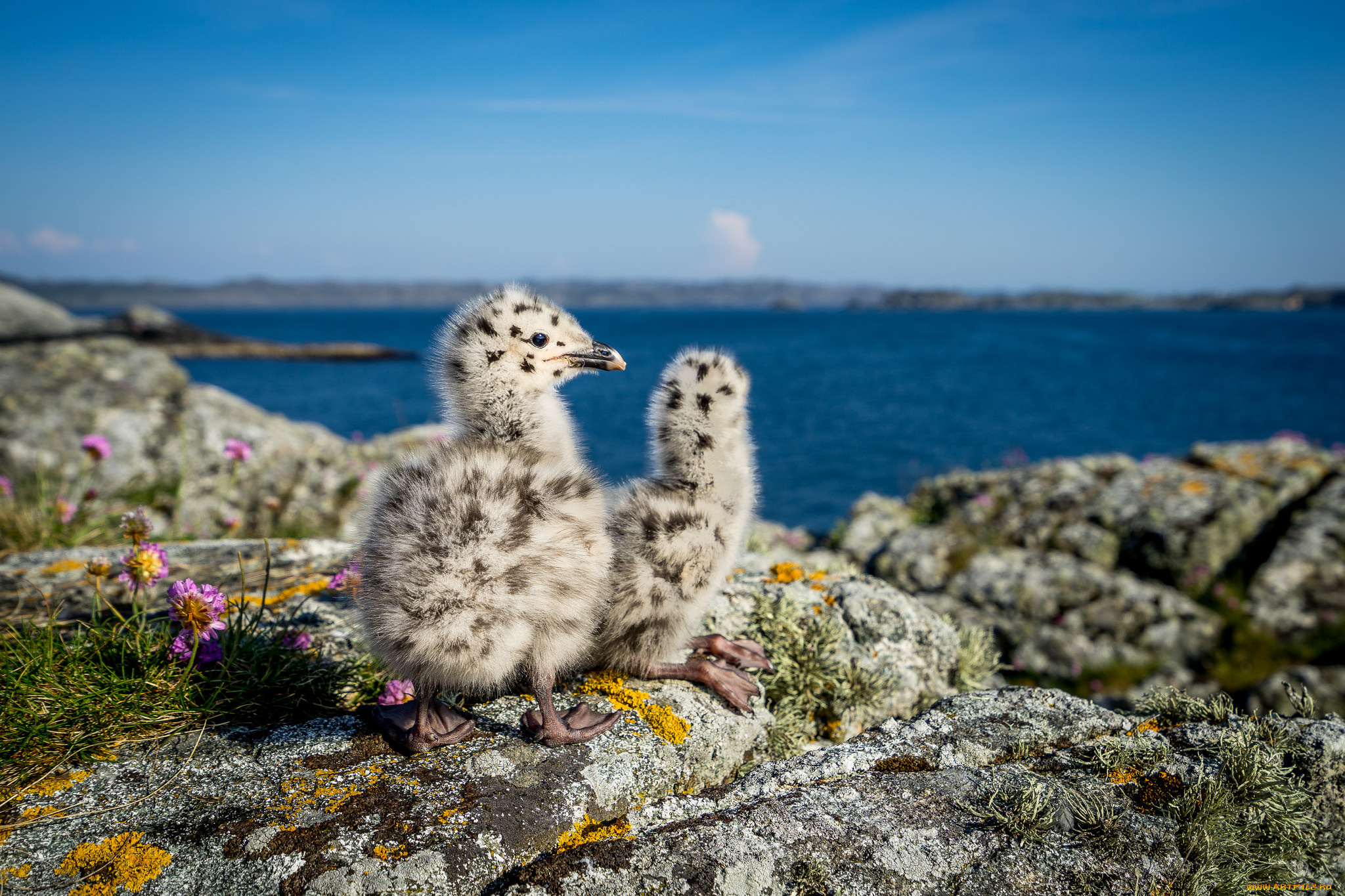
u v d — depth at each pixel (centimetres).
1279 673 89
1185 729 38
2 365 118
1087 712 39
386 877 28
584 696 39
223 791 31
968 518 122
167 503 100
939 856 31
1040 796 33
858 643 48
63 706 34
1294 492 113
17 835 29
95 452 68
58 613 43
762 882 29
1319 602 97
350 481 112
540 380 39
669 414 44
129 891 27
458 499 33
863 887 30
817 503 221
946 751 37
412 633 32
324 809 31
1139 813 33
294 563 54
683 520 40
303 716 37
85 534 69
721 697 40
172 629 40
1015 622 101
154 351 128
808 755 37
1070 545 111
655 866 29
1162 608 99
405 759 33
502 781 32
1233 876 32
